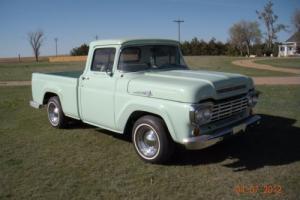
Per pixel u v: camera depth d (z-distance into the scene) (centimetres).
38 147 645
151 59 623
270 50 7888
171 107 491
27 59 8506
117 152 605
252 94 587
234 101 542
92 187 469
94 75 629
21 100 1217
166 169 523
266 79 1795
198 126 483
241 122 557
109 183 480
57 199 439
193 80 518
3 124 834
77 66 3744
